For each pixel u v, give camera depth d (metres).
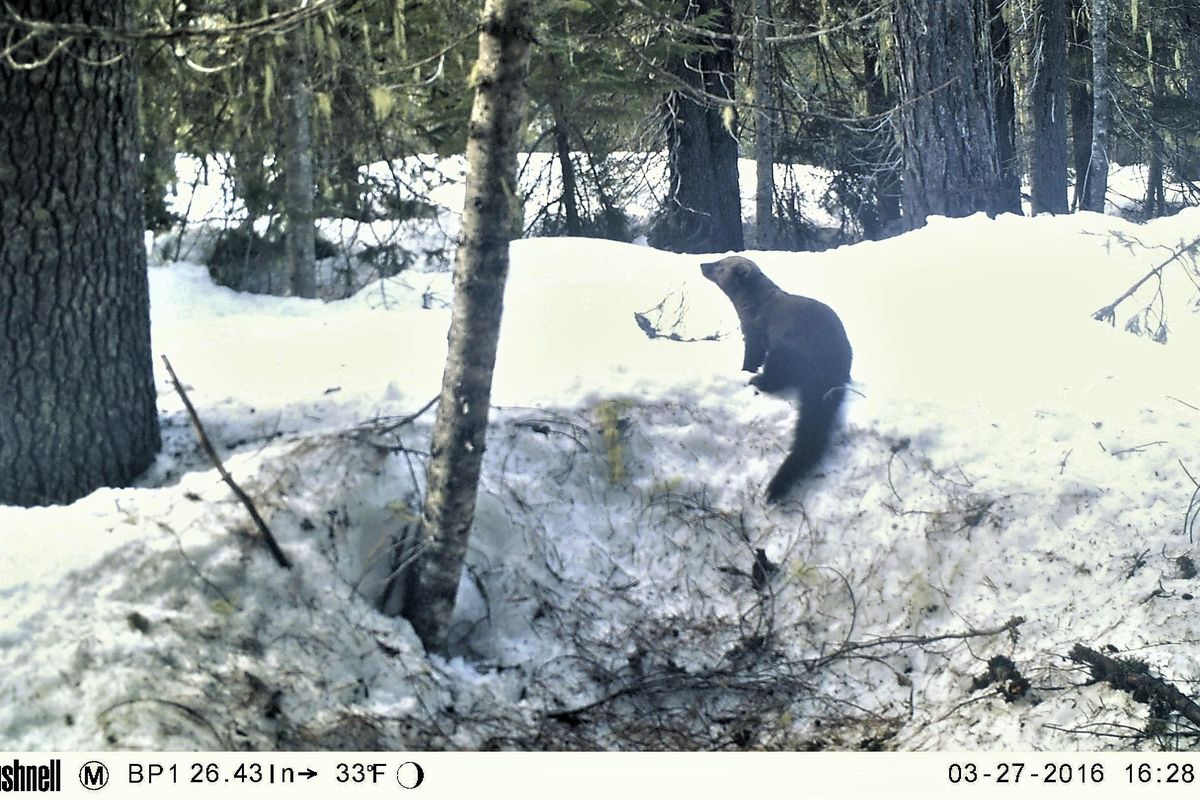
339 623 6.16
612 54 14.66
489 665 6.60
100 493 6.41
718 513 7.43
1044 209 21.00
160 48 9.48
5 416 6.60
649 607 7.08
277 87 11.06
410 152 12.60
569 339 8.55
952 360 8.31
